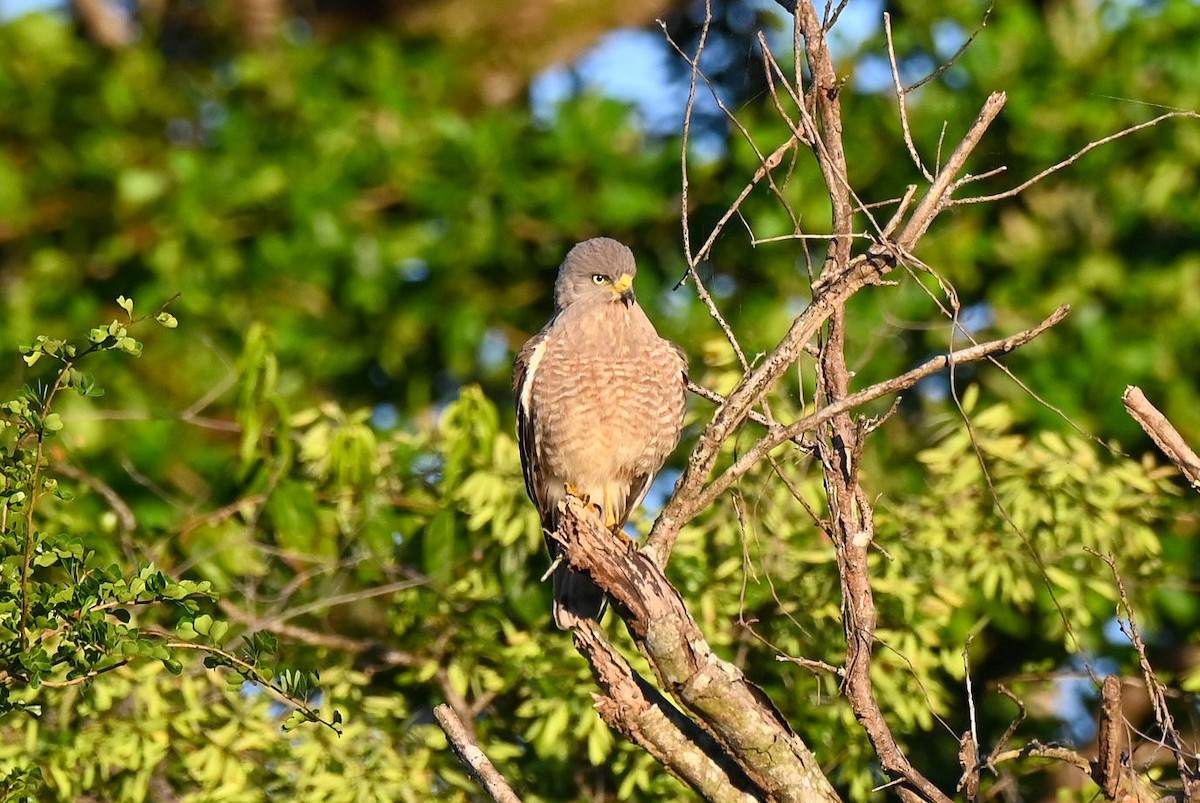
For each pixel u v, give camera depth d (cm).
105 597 684
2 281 1404
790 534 1126
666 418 1071
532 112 1496
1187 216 1364
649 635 709
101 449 1303
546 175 1428
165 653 678
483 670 1170
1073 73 1360
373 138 1423
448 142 1424
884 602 1124
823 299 717
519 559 1159
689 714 719
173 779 1181
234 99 1441
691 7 1483
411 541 1206
